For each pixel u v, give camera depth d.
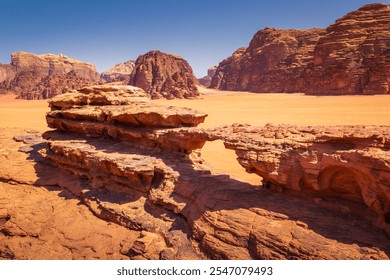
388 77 88.25
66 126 24.41
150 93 133.75
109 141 21.67
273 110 75.94
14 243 16.62
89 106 23.27
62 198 19.95
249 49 194.75
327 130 12.41
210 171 17.52
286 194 13.50
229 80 189.50
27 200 20.38
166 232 14.41
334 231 11.05
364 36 103.75
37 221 17.97
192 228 13.80
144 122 19.34
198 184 15.55
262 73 164.25
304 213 12.06
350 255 10.09
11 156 26.48
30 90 167.25
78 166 20.72
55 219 17.73
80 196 19.39
